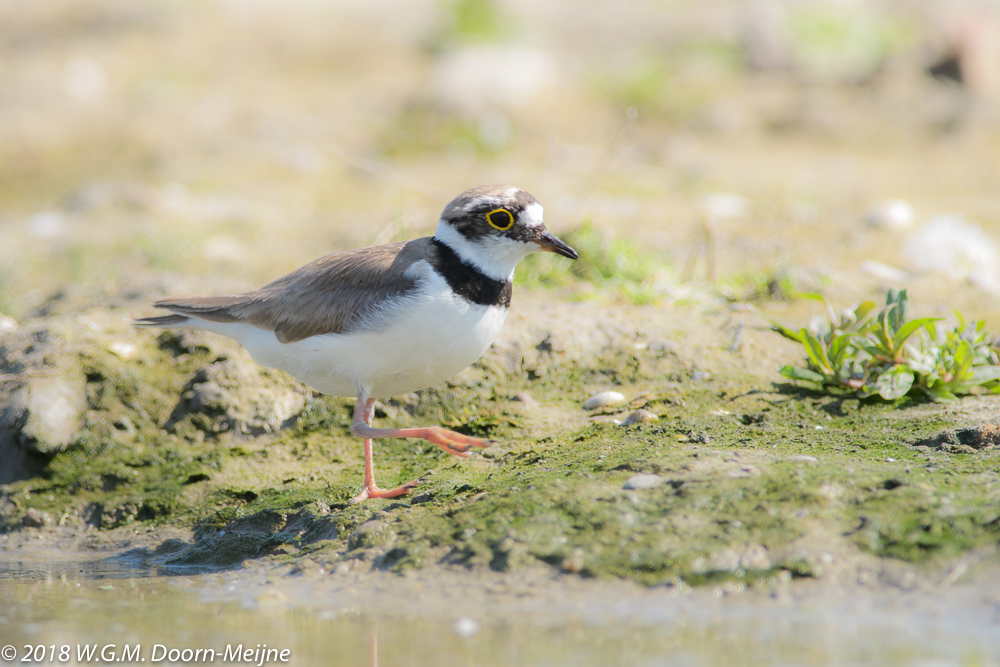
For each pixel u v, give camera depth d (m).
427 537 8.24
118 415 11.01
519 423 10.77
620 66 27.12
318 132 23.86
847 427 9.86
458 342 9.04
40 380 11.01
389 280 8.93
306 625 7.40
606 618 7.09
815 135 23.64
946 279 14.05
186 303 9.86
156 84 26.84
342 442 10.92
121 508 10.14
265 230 18.31
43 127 23.89
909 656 6.37
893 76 26.33
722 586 7.30
